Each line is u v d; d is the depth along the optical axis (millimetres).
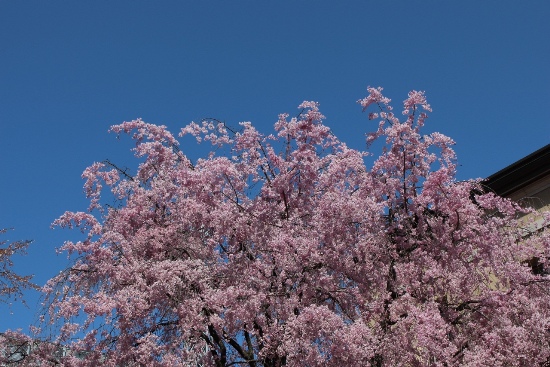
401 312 9977
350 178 11430
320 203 10227
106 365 9445
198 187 10711
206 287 9562
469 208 10586
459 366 9586
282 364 9688
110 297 9438
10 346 10023
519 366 10062
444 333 9086
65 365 9641
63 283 10289
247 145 11375
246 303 9289
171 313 9703
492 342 10070
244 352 10430
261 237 10477
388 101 11156
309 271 10117
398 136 10773
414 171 10844
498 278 11242
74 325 9461
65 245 10336
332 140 11781
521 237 12086
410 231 10891
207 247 10586
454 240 10703
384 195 11250
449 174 10656
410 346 9547
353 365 8898
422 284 10742
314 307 8898
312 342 8930
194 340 9320
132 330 9703
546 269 12227
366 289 10391
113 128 11844
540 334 10141
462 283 10867
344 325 8938
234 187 10859
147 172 11773
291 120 11250
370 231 10391
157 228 10820
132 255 10547
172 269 9422
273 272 10312
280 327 9422
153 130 11875
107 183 11688
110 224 11500
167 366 9000
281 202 10953
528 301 10648
